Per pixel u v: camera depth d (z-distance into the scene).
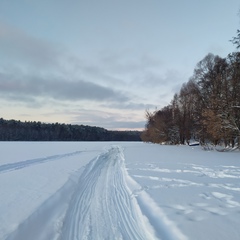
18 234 4.58
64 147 40.75
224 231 4.17
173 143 54.47
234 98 26.86
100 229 4.90
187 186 7.91
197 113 37.44
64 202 6.95
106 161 18.55
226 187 7.68
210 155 21.33
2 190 7.87
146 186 7.95
